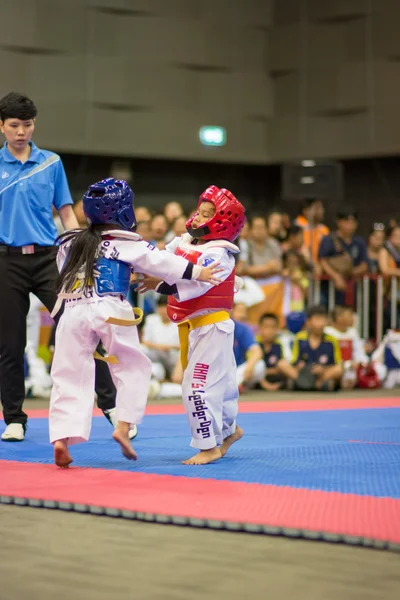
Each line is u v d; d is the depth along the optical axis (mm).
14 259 5836
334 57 14930
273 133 15273
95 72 14133
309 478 4469
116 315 4688
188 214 11727
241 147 15133
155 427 6914
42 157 5934
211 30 14914
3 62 13539
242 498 3891
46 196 5883
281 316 11617
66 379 4746
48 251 5883
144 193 14773
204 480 4355
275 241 11719
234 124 15070
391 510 3645
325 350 10922
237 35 15062
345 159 15000
